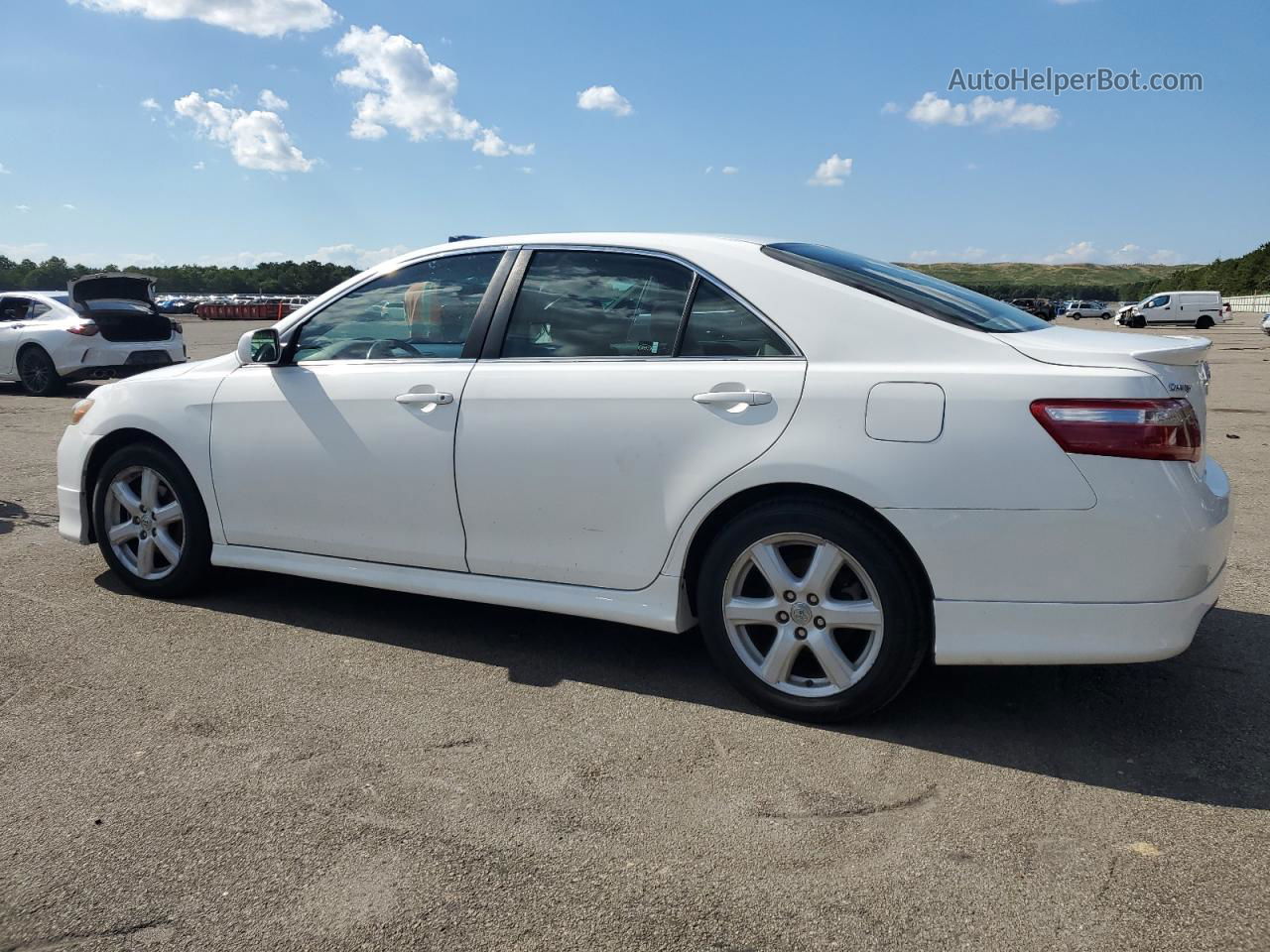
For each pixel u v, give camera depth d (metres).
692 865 2.34
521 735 3.03
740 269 3.22
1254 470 7.56
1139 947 2.03
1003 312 3.27
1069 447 2.69
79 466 4.40
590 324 3.42
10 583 4.52
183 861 2.35
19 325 12.86
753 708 3.23
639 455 3.21
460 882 2.27
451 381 3.54
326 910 2.17
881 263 3.64
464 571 3.62
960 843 2.42
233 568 4.64
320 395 3.80
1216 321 50.44
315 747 2.94
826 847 2.41
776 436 2.99
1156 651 2.71
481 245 3.72
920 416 2.83
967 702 3.26
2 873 2.31
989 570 2.79
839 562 2.98
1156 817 2.54
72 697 3.28
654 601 3.27
